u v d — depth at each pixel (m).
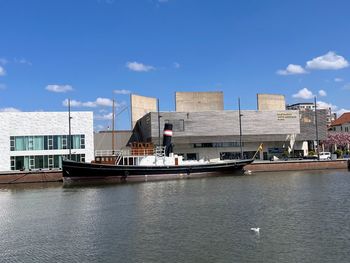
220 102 115.19
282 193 42.41
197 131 98.75
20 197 45.50
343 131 147.38
